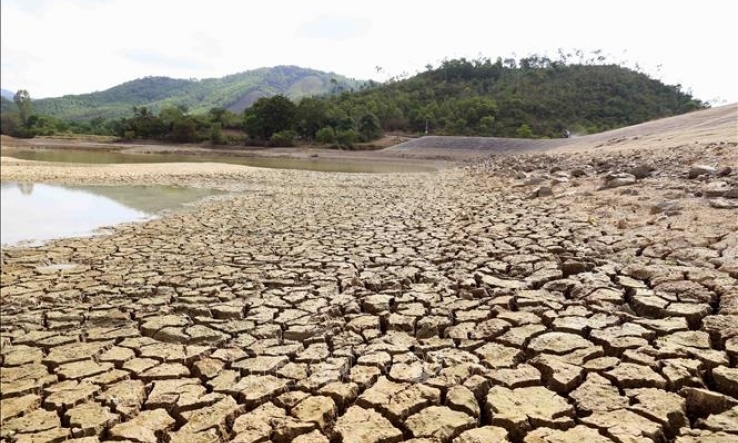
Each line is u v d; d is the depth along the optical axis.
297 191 16.91
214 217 11.55
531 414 2.90
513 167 20.61
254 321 4.81
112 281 6.60
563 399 3.06
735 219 6.11
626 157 14.97
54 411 3.47
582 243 6.60
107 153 45.28
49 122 65.81
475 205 11.48
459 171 26.33
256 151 48.34
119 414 3.36
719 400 2.78
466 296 5.07
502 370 3.49
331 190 17.12
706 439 2.52
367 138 54.19
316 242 8.40
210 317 5.06
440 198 13.66
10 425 3.31
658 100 65.69
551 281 5.20
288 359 3.99
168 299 5.68
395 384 3.43
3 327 5.12
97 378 3.88
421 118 60.53
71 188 17.61
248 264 7.16
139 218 11.99
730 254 5.11
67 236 9.95
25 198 15.12
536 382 3.31
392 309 4.95
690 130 21.23
